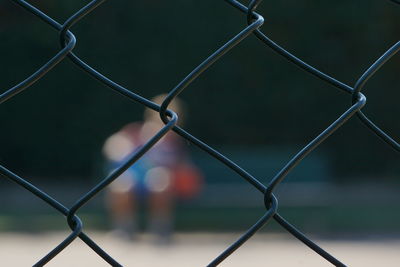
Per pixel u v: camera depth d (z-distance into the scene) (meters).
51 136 33.81
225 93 33.97
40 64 32.38
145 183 20.84
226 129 34.00
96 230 23.06
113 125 33.62
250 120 34.00
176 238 22.02
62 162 34.00
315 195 26.84
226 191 26.19
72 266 17.22
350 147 34.34
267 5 32.72
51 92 33.47
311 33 32.81
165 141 21.06
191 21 33.16
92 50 32.91
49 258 3.23
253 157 28.84
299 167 28.42
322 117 33.91
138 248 20.31
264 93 33.91
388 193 30.75
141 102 3.38
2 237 21.48
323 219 24.64
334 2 32.50
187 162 25.52
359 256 18.84
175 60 33.22
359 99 3.50
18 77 32.38
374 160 34.34
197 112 33.94
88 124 33.62
